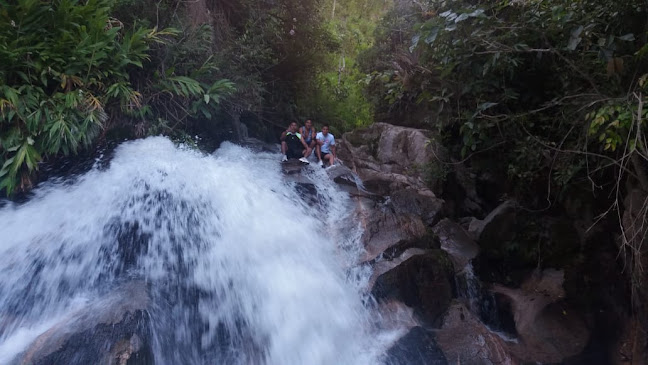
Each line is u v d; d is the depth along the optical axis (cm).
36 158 671
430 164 1070
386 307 618
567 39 566
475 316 695
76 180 708
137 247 605
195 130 964
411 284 660
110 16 809
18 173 679
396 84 1041
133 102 807
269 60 1257
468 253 841
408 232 730
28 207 662
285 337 586
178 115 902
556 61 670
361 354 583
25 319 516
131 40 781
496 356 590
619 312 667
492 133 773
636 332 590
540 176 800
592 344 685
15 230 627
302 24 1377
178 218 662
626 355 632
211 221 675
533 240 855
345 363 582
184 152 822
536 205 859
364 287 639
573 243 796
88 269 571
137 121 822
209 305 586
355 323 616
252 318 605
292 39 1356
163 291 559
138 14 874
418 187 1045
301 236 698
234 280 622
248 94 1114
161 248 614
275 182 849
